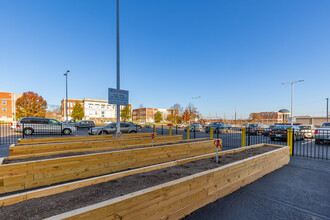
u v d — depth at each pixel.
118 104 8.70
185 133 21.91
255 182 4.25
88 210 1.82
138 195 2.19
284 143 12.48
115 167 4.89
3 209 2.14
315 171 5.23
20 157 4.59
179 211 2.67
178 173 3.50
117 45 9.07
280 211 2.98
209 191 3.16
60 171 4.10
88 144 6.77
